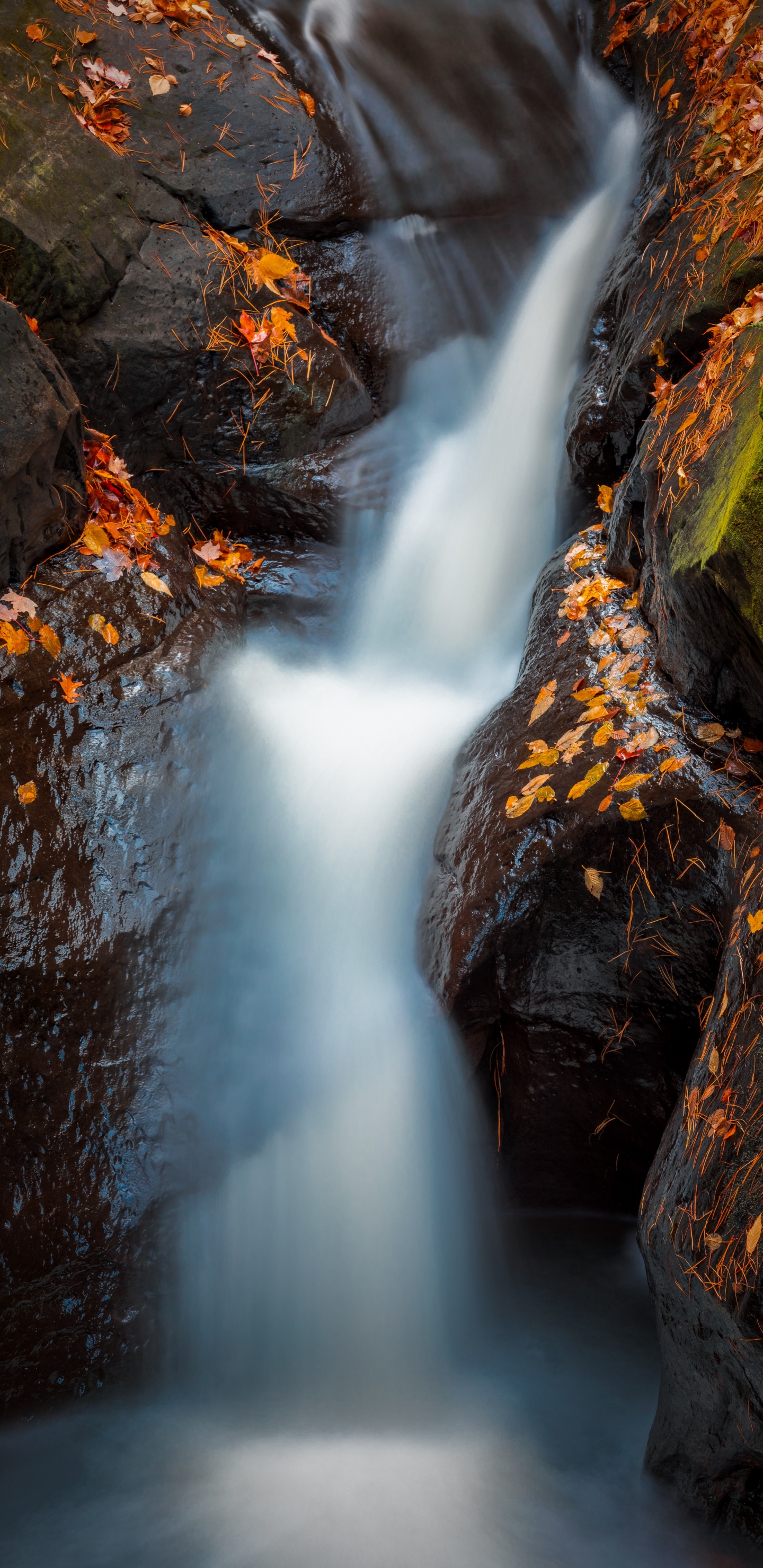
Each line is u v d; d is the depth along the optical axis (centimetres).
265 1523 283
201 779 379
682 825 317
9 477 362
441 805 389
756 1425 238
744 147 426
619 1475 296
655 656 364
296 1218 341
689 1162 258
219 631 430
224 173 505
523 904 333
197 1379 331
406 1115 349
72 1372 316
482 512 510
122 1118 327
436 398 554
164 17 514
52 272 422
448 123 559
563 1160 381
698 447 337
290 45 542
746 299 373
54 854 347
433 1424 320
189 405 482
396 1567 270
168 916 353
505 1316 355
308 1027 359
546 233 573
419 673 488
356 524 512
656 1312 275
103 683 382
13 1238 309
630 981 336
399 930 375
